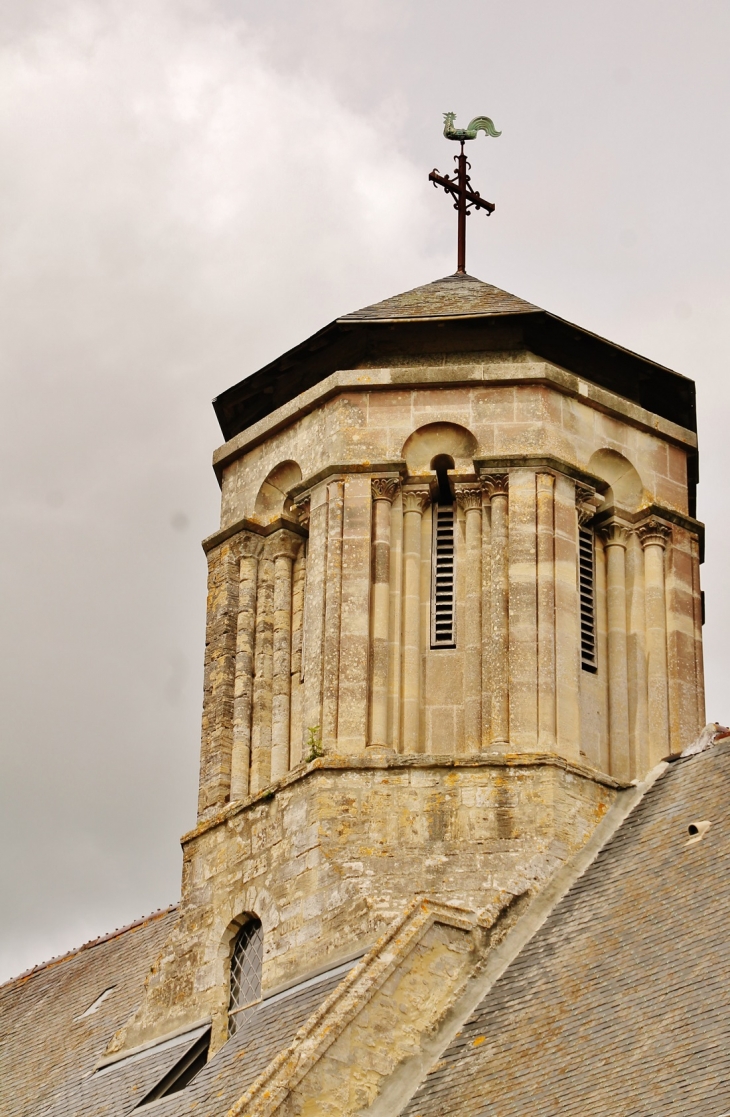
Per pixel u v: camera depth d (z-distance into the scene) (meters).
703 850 39.06
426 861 41.44
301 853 42.31
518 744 42.53
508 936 39.59
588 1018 36.06
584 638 44.94
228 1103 38.16
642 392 48.00
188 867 44.81
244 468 48.12
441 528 45.38
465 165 51.84
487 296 47.75
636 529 45.97
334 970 40.47
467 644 43.97
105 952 53.22
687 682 44.84
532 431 45.12
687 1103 32.31
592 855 41.41
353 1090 36.91
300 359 47.91
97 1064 44.41
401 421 45.59
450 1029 38.06
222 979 42.97
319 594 44.72
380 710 43.41
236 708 46.00
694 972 35.62
